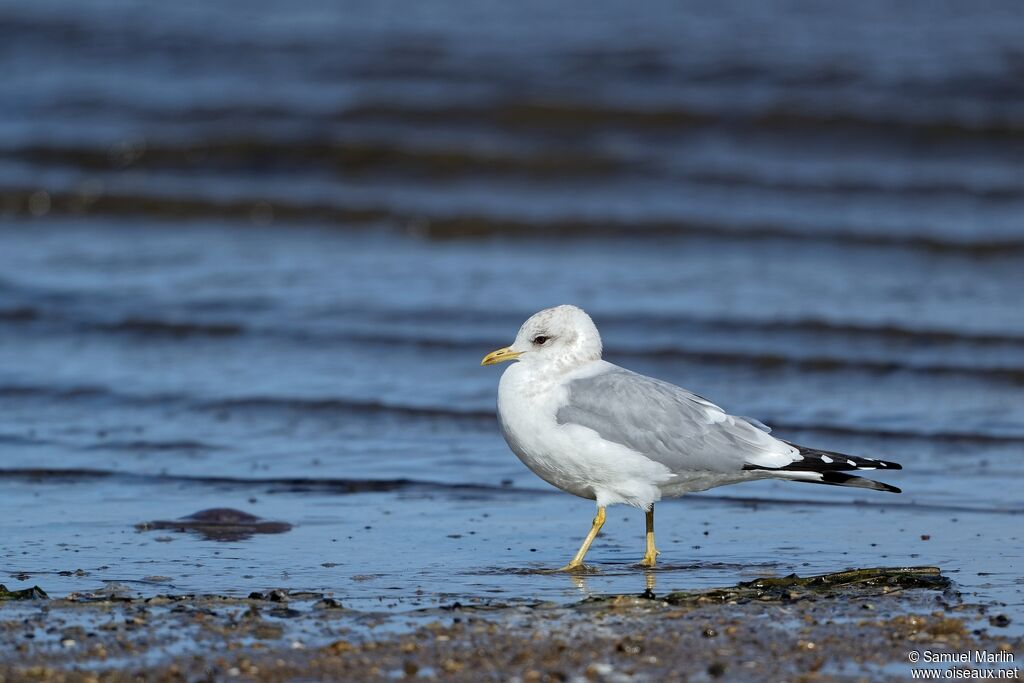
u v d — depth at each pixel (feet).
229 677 24.58
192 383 50.70
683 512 37.70
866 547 34.04
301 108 95.30
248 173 86.89
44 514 36.73
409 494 39.06
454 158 85.97
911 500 38.14
